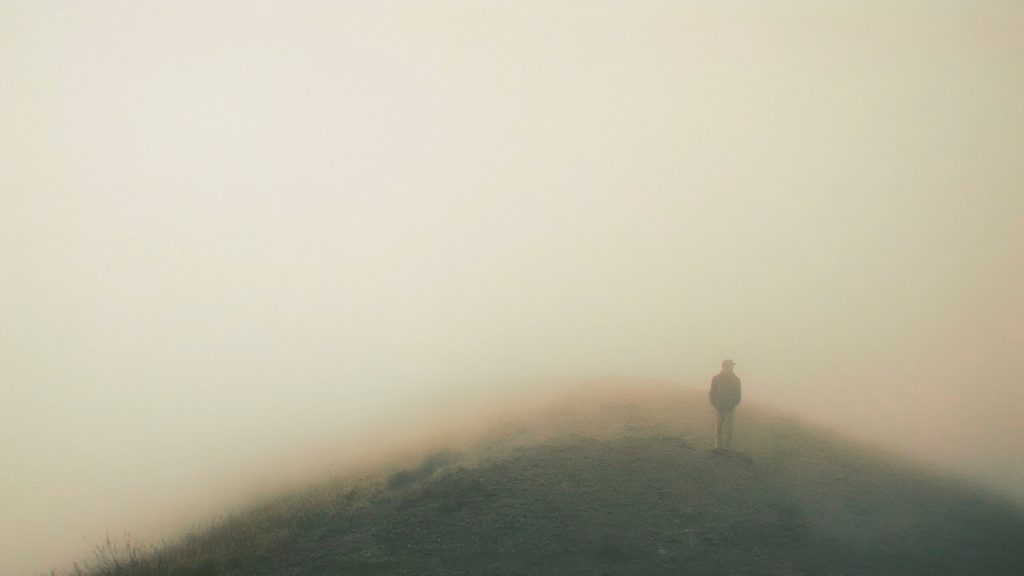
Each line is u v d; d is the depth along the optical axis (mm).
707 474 16406
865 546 12305
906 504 14914
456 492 15820
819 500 14828
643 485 15695
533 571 11422
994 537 12984
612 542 12469
